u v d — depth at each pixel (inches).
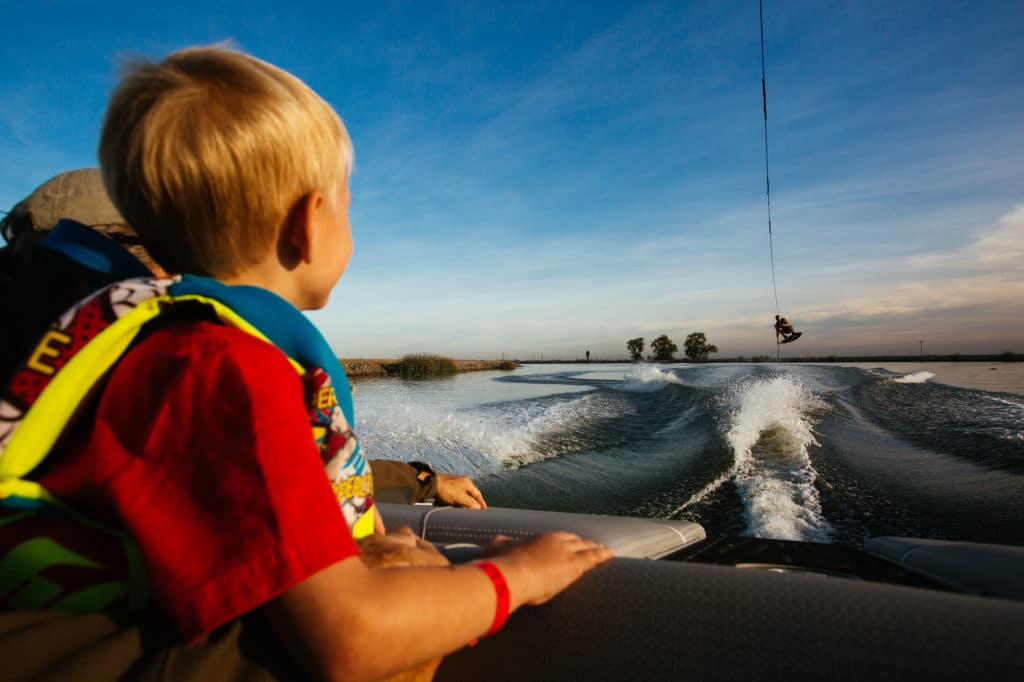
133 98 24.7
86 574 19.7
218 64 25.4
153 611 20.1
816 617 25.3
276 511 18.0
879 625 24.1
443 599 21.6
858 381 369.1
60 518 20.3
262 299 23.8
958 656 22.2
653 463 184.1
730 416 251.6
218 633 19.9
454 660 31.1
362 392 502.6
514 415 288.5
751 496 139.3
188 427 19.0
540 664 28.8
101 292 20.8
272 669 19.9
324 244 28.0
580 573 29.8
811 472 158.6
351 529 28.1
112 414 19.8
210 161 23.9
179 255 26.6
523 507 138.9
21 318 23.0
